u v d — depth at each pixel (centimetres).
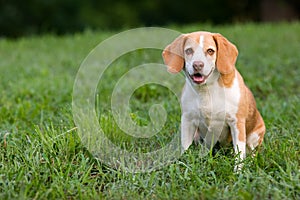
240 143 734
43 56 1652
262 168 707
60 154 739
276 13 3047
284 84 1233
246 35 1819
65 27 3133
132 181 674
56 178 664
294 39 1734
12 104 1071
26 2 3086
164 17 3347
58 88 1204
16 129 874
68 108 941
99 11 3228
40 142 775
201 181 658
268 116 950
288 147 762
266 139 816
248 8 3350
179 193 639
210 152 721
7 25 3059
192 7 3391
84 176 679
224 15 3400
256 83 1216
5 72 1398
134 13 3284
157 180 678
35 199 621
